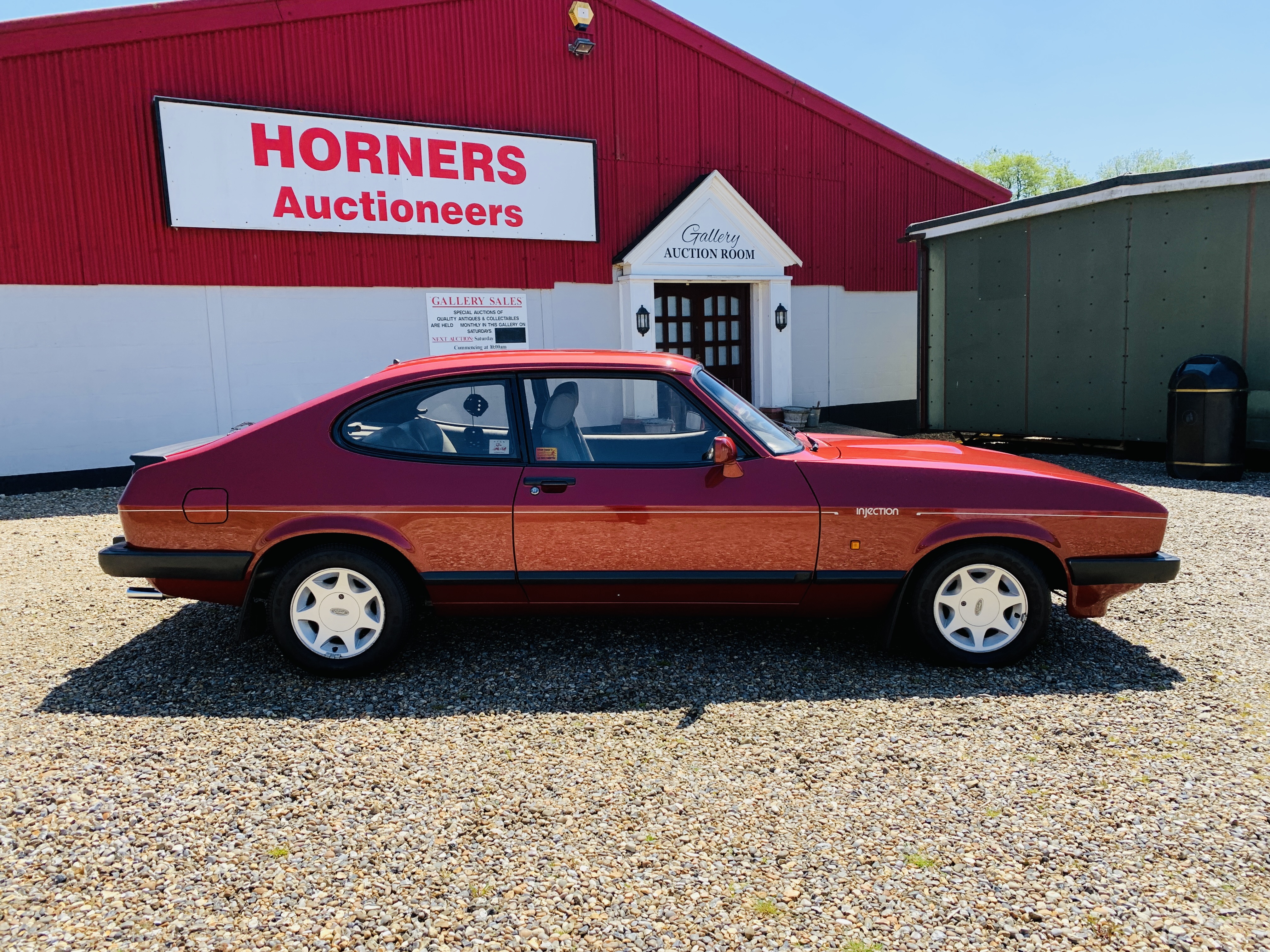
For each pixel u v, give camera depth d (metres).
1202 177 9.41
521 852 2.61
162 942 2.21
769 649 4.39
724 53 13.93
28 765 3.16
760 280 14.23
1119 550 4.04
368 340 11.45
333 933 2.24
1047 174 48.75
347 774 3.10
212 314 10.43
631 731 3.44
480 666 4.18
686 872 2.50
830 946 2.19
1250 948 2.16
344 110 10.95
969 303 12.21
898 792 2.94
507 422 4.08
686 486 4.00
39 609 5.21
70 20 9.18
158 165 9.84
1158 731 3.37
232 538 3.95
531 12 12.22
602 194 13.05
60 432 9.73
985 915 2.30
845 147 15.45
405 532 3.94
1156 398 10.19
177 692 3.88
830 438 4.96
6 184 9.14
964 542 4.07
